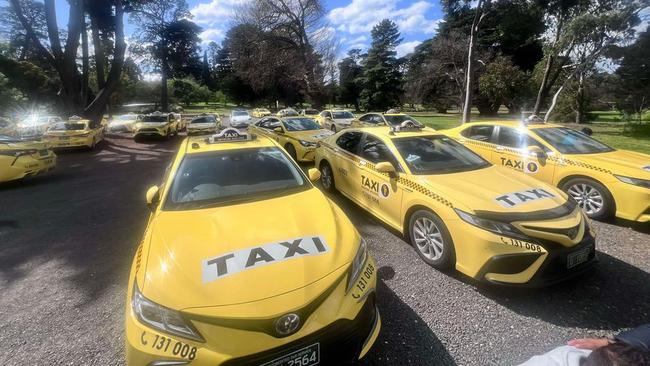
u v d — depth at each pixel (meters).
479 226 2.95
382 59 55.84
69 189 7.55
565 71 22.30
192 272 1.98
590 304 2.88
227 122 31.95
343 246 2.30
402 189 3.93
